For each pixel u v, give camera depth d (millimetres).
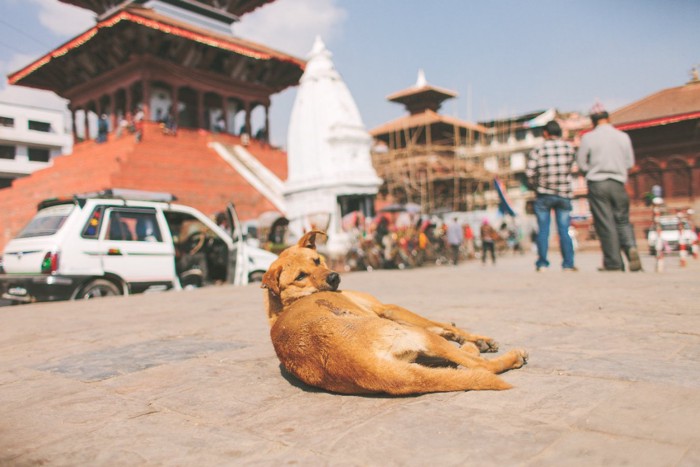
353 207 20281
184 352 3789
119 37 32312
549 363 2826
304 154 19938
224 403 2525
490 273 10227
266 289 3467
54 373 3359
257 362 3355
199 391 2758
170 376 3111
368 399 2414
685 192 20969
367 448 1843
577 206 44156
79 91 38281
